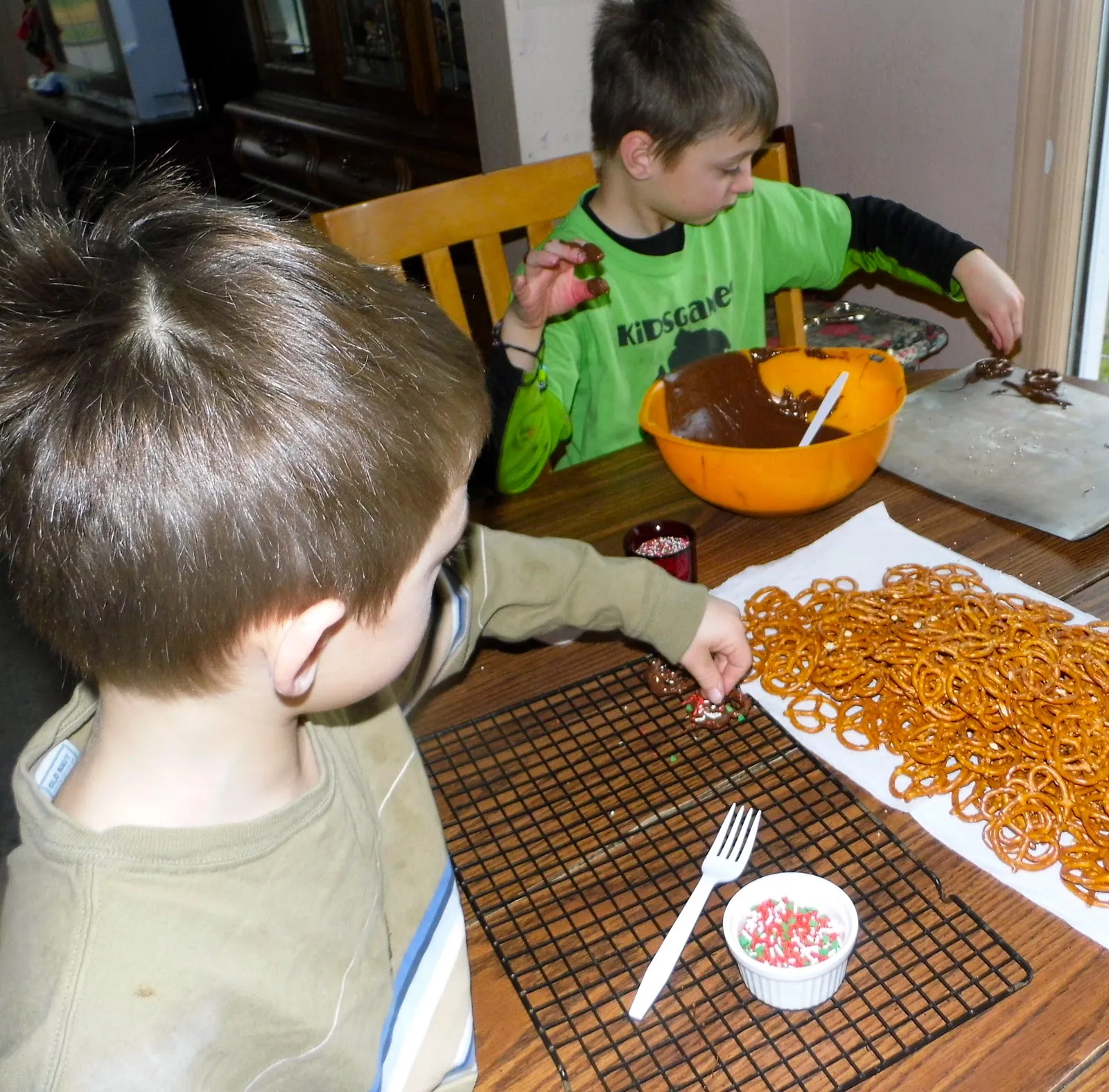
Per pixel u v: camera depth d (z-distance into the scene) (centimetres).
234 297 46
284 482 44
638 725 85
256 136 366
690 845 73
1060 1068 57
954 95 213
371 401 47
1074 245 207
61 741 58
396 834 71
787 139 252
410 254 146
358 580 48
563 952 66
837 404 122
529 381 125
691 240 164
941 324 237
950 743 80
